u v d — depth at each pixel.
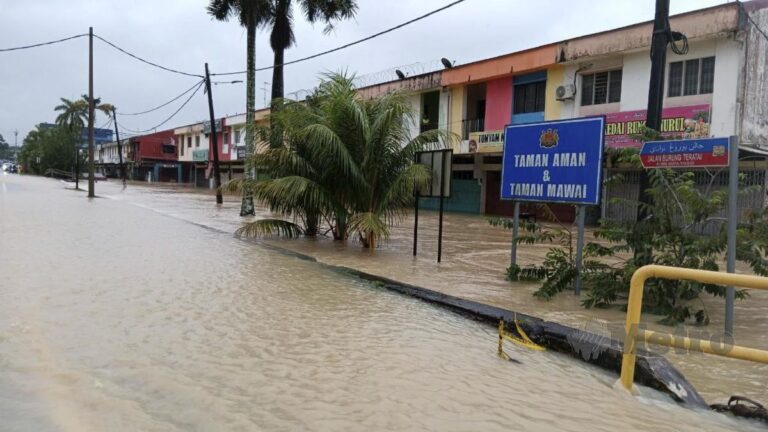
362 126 10.97
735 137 5.03
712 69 16.58
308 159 11.93
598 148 6.76
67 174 72.06
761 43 16.12
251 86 20.70
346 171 11.22
